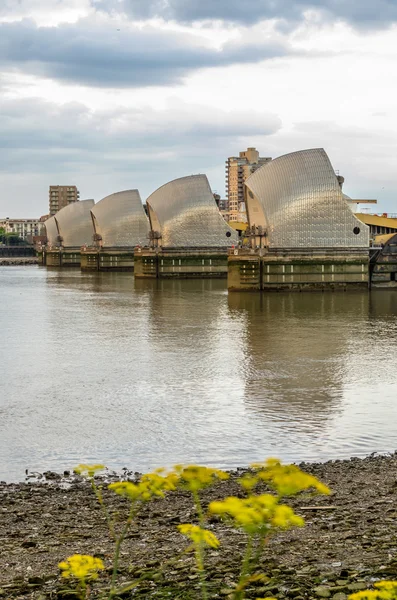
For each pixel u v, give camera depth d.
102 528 16.38
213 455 26.75
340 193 118.62
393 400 36.28
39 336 62.06
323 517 16.53
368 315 78.50
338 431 30.17
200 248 158.25
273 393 38.16
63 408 35.09
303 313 80.69
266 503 5.57
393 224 162.38
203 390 39.16
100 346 55.84
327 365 46.56
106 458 26.47
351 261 118.56
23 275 180.00
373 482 21.11
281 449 27.50
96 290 121.69
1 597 11.16
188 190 157.62
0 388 40.09
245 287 116.25
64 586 11.52
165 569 12.17
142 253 158.50
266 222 119.12
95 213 196.75
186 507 18.52
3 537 15.65
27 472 24.55
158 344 56.69
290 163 118.75
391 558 12.26
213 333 63.22
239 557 12.77
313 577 11.12
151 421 32.34
